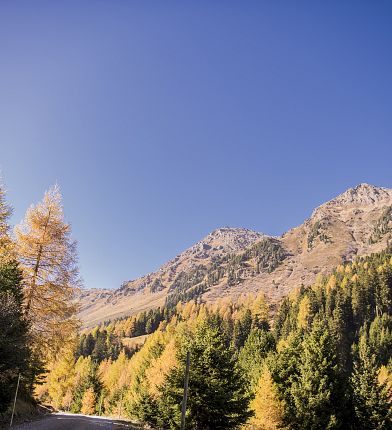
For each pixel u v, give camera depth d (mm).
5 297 20484
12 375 21109
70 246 24844
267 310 173125
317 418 30109
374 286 146875
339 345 98125
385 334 104438
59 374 59812
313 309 130000
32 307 23797
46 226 24391
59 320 24188
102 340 173250
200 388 26062
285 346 40719
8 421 22953
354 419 34031
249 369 54531
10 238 24500
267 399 35062
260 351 60469
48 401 70312
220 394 25672
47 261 24266
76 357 163375
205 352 27703
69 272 24484
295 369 37438
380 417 33719
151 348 67875
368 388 35375
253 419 35250
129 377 81375
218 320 147375
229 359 28266
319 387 31406
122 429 27469
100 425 28484
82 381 77500
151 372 50281
